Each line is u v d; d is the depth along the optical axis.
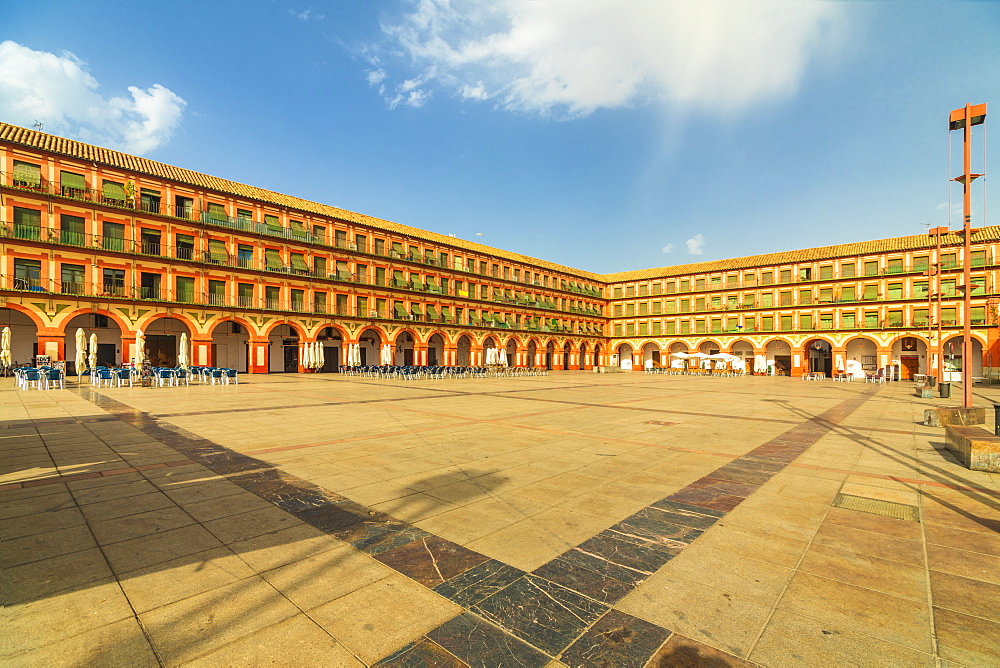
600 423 13.08
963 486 6.96
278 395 20.50
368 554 4.48
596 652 3.10
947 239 49.28
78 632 3.19
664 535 5.04
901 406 19.39
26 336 33.53
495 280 59.66
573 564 4.34
